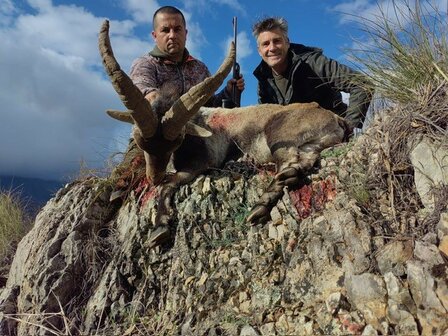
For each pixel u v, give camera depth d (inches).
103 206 64.7
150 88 68.3
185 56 76.6
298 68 74.8
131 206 62.7
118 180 65.9
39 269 59.1
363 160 49.4
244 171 59.8
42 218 69.5
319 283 41.8
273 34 74.6
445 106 44.5
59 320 55.1
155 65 74.1
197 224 55.1
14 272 67.6
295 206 49.8
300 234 46.8
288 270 44.9
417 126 45.8
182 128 57.4
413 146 45.4
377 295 37.5
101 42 52.8
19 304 59.6
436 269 35.8
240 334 42.2
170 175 61.7
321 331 38.6
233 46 56.8
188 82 75.9
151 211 58.7
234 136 65.9
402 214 42.9
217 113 68.1
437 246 37.9
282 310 42.3
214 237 53.8
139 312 52.1
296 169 52.7
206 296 48.3
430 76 48.8
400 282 37.1
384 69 52.6
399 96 50.5
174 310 50.1
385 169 46.5
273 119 62.9
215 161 63.9
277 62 75.3
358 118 65.6
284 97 78.0
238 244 51.5
